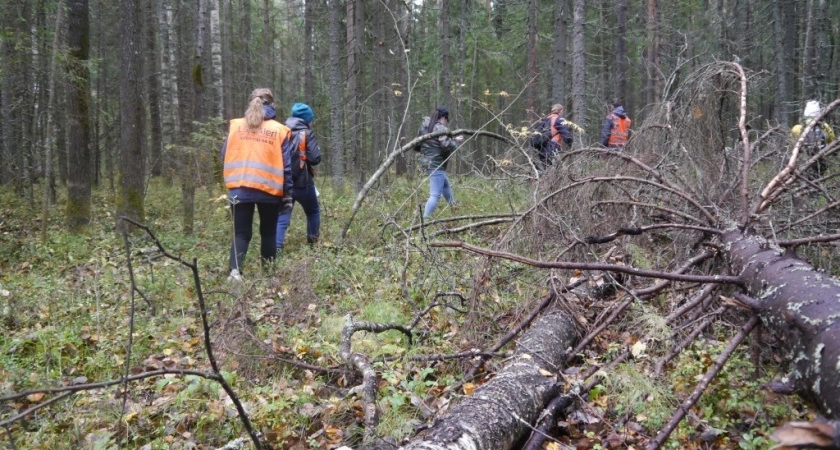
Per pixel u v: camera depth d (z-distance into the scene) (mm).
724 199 4168
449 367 3426
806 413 2527
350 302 4508
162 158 15742
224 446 2502
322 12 18375
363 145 14508
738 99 4918
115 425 2928
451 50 20078
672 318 3148
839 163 4281
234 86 23062
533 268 4199
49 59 10148
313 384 3256
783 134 4715
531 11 15062
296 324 4141
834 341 1993
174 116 17109
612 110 8094
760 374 2893
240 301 4180
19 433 2838
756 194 4102
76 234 8297
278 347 3613
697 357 3143
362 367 3064
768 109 17188
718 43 16609
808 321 2158
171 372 2121
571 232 3924
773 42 18391
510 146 7121
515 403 2551
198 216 9852
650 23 15641
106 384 1988
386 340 3754
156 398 3248
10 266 6359
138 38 8305
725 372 2941
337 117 13008
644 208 4629
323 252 5562
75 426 2887
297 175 6191
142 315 4434
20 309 4621
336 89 12984
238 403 2238
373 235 6465
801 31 20344
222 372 3326
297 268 4883
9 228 9000
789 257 2674
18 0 9766
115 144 17188
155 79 16984
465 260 4641
